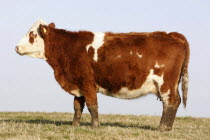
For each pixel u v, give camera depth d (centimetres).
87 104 1197
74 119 1277
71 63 1212
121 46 1185
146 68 1173
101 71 1189
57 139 1003
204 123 1636
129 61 1176
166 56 1177
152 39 1191
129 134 1098
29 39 1260
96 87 1215
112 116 1858
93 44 1206
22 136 1015
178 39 1207
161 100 1198
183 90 1210
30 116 1725
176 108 1193
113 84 1191
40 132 1084
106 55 1184
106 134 1072
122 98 1224
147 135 1104
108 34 1238
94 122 1196
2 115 1789
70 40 1231
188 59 1217
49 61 1259
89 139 1007
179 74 1193
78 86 1220
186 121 1703
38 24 1278
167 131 1188
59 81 1248
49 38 1247
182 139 1084
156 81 1177
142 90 1191
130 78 1178
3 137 1018
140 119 1714
